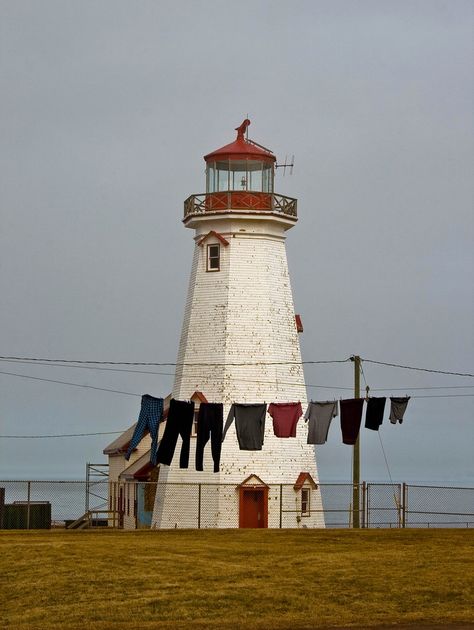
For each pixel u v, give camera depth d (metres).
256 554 45.41
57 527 78.81
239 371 71.19
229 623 34.44
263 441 65.50
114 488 86.50
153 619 35.22
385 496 114.25
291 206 74.19
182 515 70.38
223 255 72.75
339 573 40.84
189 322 73.25
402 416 63.00
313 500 71.19
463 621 34.09
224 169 74.50
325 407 62.88
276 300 72.81
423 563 42.66
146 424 62.31
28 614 36.44
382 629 33.25
